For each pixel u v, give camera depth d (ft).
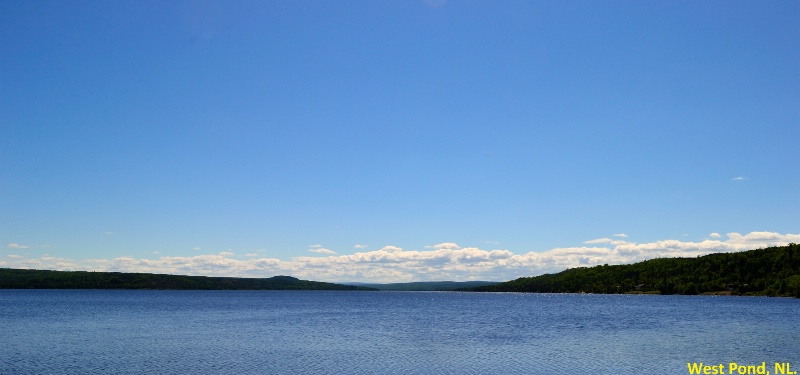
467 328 314.35
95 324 332.39
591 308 572.92
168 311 481.87
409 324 345.10
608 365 175.11
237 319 385.09
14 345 225.35
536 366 173.17
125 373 161.68
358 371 165.58
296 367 172.14
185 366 173.78
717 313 451.12
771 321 356.79
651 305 629.51
